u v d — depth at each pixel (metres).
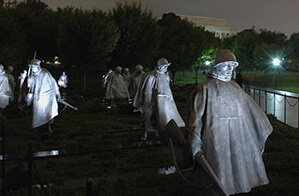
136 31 25.94
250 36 39.69
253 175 3.75
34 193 4.68
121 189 5.06
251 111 3.86
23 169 5.05
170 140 3.66
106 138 9.05
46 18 35.44
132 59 26.88
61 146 8.17
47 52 35.75
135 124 11.21
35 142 8.47
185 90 22.17
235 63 3.74
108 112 13.98
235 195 4.67
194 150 3.40
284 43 46.91
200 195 3.60
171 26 30.89
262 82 32.69
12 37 24.81
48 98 9.20
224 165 3.54
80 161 6.72
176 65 28.72
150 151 7.42
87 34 24.19
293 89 24.59
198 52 29.20
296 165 5.93
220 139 3.57
